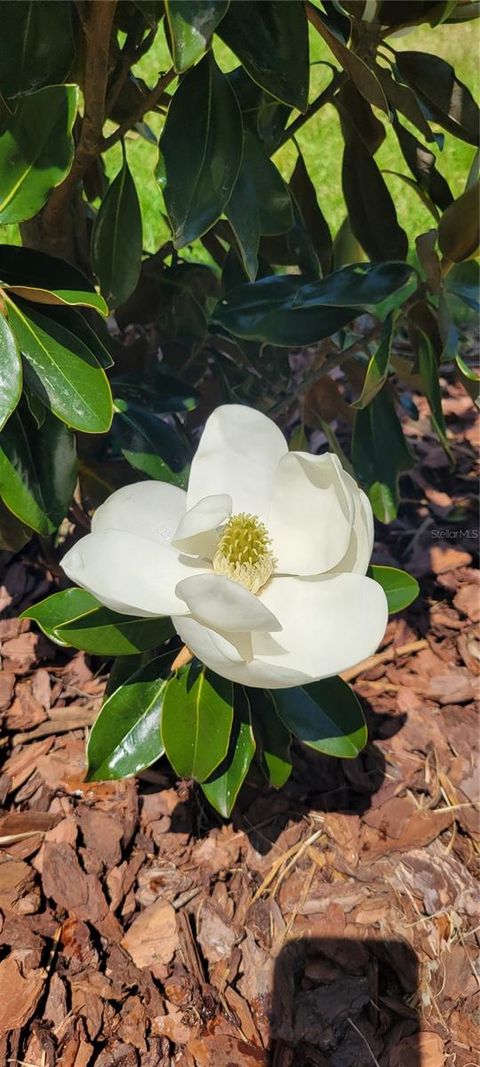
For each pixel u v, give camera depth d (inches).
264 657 17.6
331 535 18.7
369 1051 21.6
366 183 27.1
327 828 25.9
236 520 18.9
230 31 19.9
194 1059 20.9
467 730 29.0
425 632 32.3
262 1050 21.3
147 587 18.0
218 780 20.2
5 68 18.8
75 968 21.9
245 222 22.1
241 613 15.7
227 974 22.7
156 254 28.9
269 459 19.7
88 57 19.8
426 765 27.9
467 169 53.7
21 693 28.2
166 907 23.6
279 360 30.5
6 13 18.2
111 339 28.8
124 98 26.5
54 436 21.7
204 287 30.1
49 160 18.1
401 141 25.3
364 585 17.8
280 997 22.4
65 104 17.7
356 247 32.7
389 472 27.7
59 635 19.4
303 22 19.8
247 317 25.9
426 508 38.2
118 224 22.9
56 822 24.9
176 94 20.4
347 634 17.8
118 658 23.5
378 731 28.8
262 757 23.8
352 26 23.0
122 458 30.0
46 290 19.0
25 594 31.1
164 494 19.4
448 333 24.2
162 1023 21.4
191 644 16.2
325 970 23.0
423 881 25.1
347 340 33.6
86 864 23.9
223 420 19.5
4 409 17.9
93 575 17.2
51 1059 20.3
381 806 26.6
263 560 18.8
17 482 21.2
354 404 24.4
